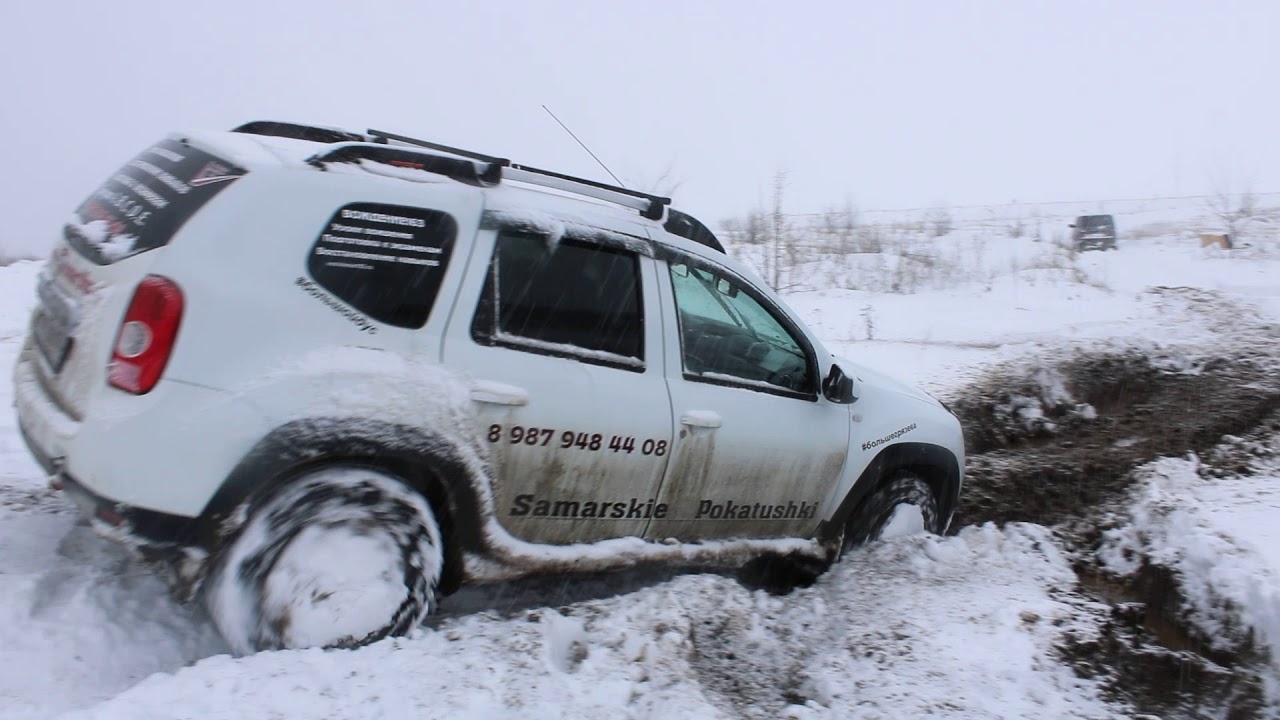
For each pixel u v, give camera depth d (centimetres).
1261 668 427
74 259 380
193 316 334
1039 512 687
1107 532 584
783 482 491
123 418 329
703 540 478
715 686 398
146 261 342
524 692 349
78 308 360
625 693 362
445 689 341
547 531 420
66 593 392
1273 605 440
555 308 412
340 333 360
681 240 468
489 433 385
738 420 464
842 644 436
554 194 447
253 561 349
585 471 416
